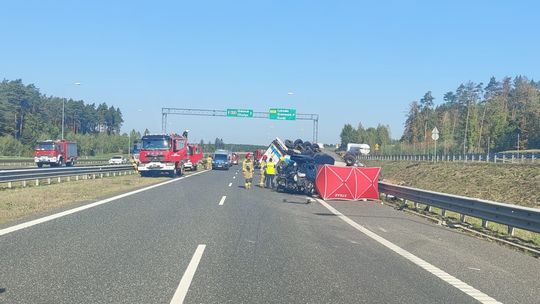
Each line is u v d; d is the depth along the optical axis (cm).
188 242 1092
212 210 1716
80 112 13938
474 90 10669
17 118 10862
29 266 831
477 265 945
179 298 675
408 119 12650
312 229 1348
